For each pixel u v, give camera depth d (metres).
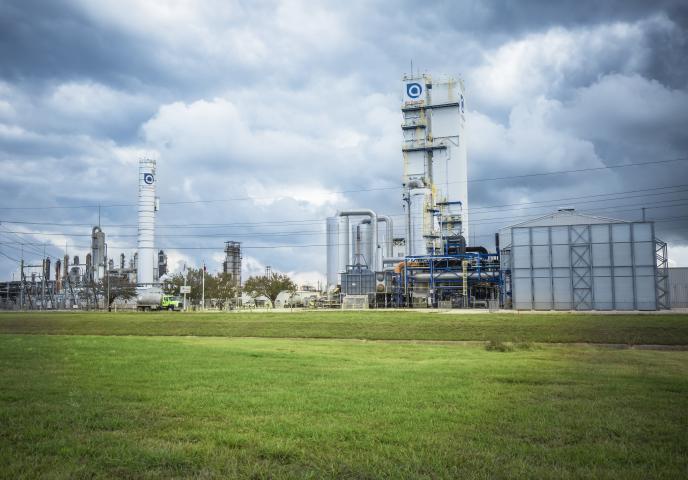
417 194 135.88
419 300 91.44
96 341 27.47
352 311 71.44
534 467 6.84
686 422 9.27
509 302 80.88
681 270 81.12
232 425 8.99
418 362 19.09
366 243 144.12
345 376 14.77
